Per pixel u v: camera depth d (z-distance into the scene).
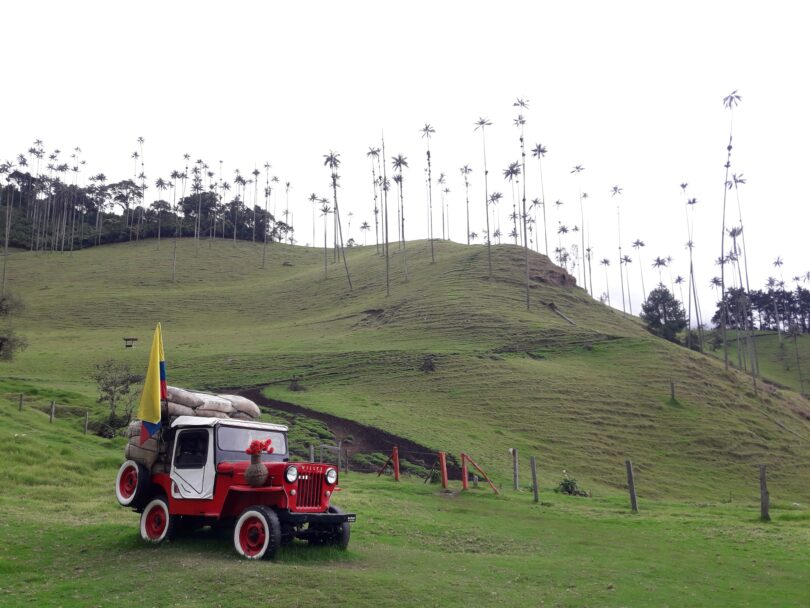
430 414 51.88
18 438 28.91
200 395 15.20
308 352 74.31
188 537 14.45
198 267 149.38
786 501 44.00
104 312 110.44
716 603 11.08
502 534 17.66
